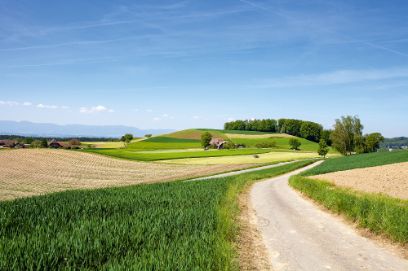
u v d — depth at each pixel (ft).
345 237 42.93
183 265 24.79
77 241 28.30
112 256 27.02
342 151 383.24
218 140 475.72
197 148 451.53
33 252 25.48
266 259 33.91
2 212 43.04
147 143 499.92
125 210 48.03
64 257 25.61
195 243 30.01
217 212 45.93
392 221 41.68
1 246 26.32
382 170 130.93
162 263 24.41
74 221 39.37
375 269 31.17
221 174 199.62
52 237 30.63
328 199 65.00
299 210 63.31
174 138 543.39
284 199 78.79
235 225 45.01
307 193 84.17
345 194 62.08
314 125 609.83
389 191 79.92
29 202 55.36
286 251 36.70
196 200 59.93
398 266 31.99
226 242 33.47
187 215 42.32
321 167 197.57
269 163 283.59
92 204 52.19
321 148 395.75
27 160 228.02
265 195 86.48
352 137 379.14
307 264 32.50
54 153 264.31
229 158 329.31
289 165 241.14
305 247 38.34
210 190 77.97
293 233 45.06
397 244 39.24
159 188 86.58
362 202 52.60
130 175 198.90
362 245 39.19
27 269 23.08
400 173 116.57
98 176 188.65
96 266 25.05
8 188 133.28
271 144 513.45
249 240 41.04
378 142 394.52
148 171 221.05
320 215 58.13
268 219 54.54
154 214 42.22
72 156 260.01
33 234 31.45
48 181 160.04
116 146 497.46
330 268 31.40
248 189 101.40
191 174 203.00
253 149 451.94
